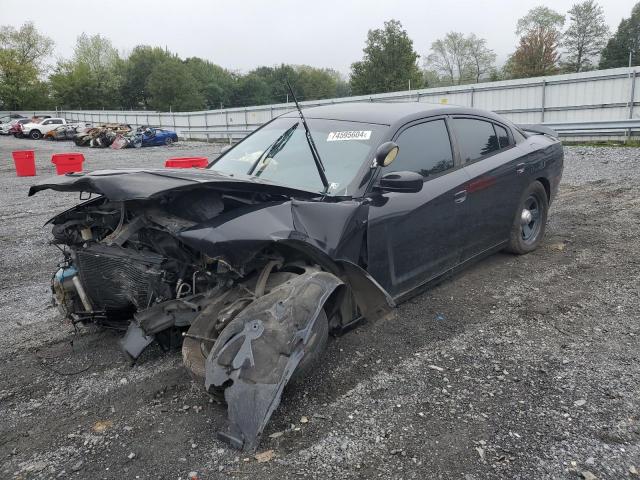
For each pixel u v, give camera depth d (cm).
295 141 417
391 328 399
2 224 866
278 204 311
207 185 300
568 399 302
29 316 454
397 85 4931
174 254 320
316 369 339
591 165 1217
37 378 343
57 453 268
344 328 343
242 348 265
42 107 7225
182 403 308
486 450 260
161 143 2864
